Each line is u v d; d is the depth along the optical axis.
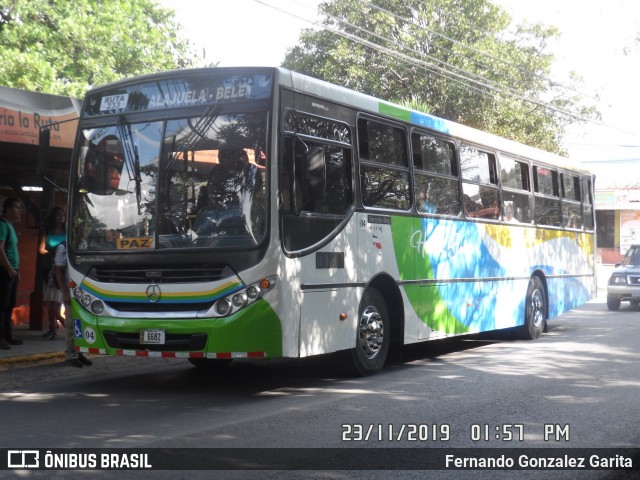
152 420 7.48
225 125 8.57
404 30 29.23
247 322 8.20
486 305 12.88
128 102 9.09
